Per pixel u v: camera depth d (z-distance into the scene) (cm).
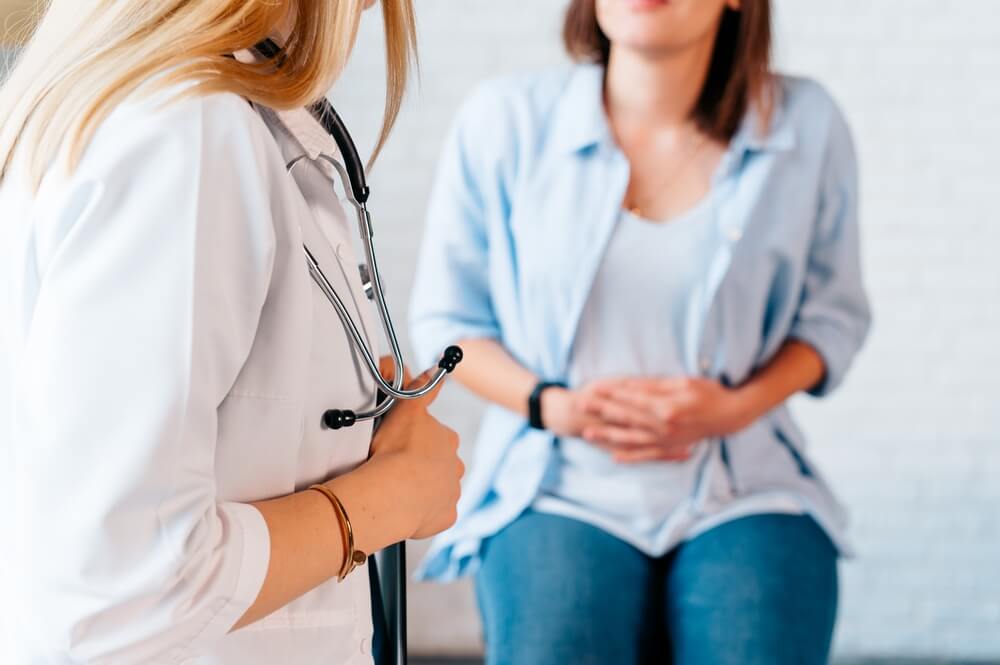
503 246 177
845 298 182
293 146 87
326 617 88
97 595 68
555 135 174
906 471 287
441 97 279
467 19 278
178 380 69
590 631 147
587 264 167
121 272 69
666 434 163
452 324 179
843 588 291
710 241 168
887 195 282
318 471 88
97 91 74
